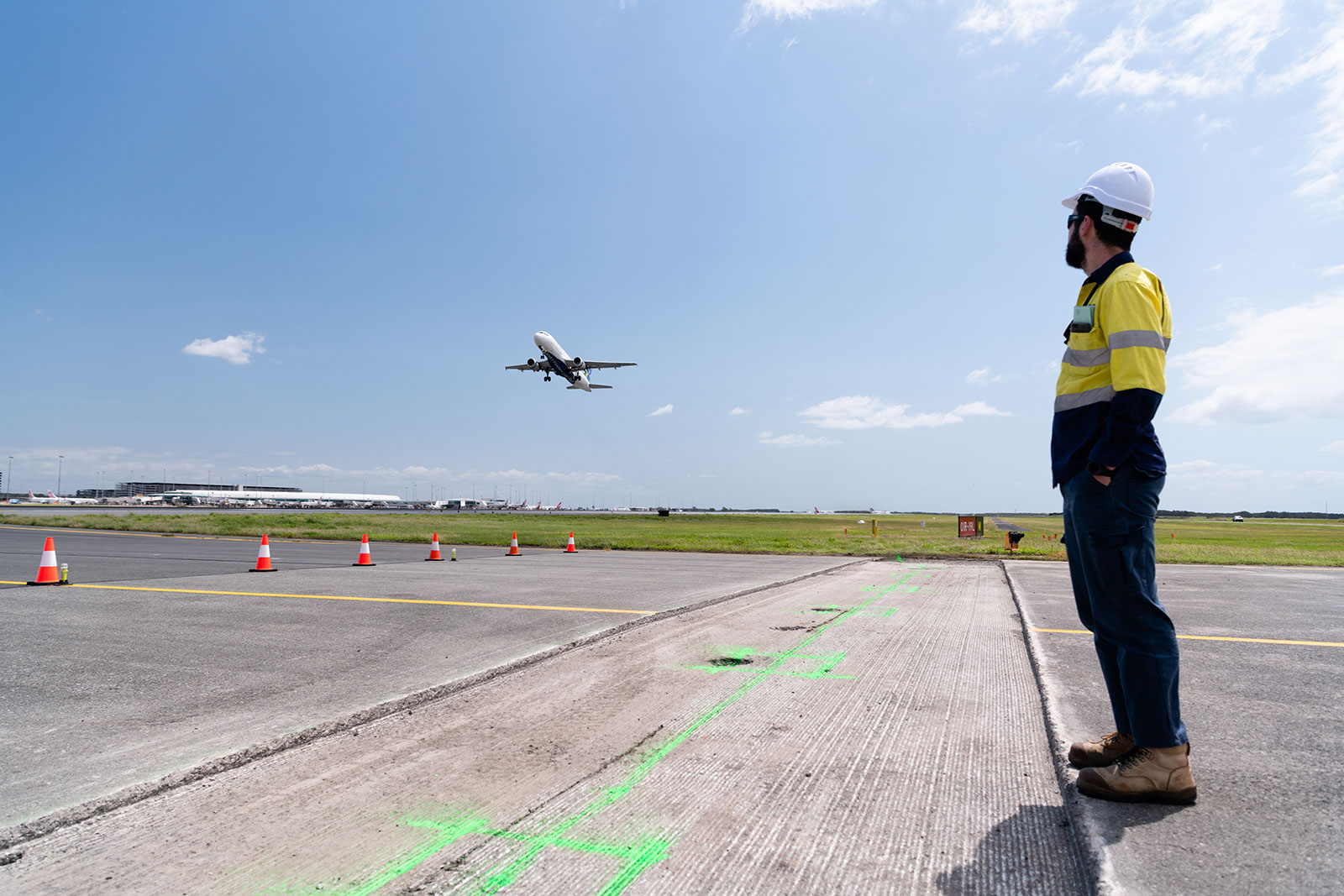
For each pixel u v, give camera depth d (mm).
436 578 10289
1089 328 2371
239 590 8578
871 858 1956
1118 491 2225
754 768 2650
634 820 2203
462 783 2508
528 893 1773
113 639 5445
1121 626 2275
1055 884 1813
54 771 2707
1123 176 2424
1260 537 43031
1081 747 2447
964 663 4465
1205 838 1990
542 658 4629
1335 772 2561
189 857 1977
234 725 3285
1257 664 4480
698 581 9906
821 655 4691
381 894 1771
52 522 32750
